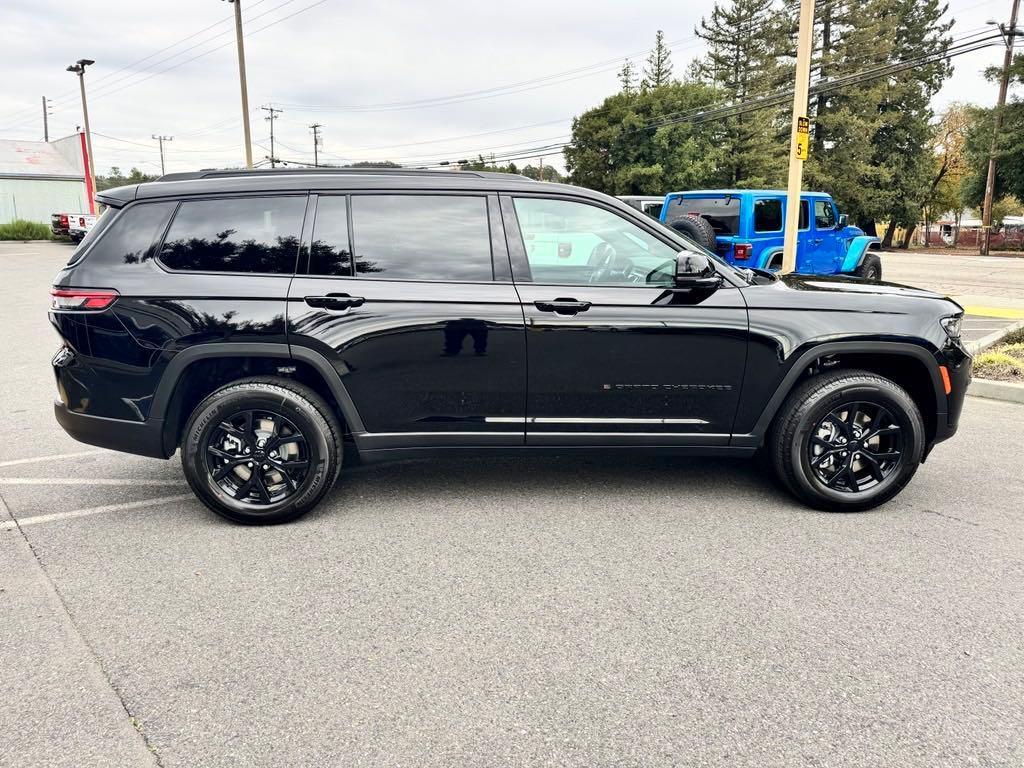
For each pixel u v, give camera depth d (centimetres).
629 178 4331
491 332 380
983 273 2306
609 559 352
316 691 252
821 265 1223
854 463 415
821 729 233
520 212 391
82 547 367
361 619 298
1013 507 418
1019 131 3766
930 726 234
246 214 383
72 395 383
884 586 325
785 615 301
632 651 275
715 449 406
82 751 223
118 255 378
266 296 373
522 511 412
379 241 385
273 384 381
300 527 391
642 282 395
